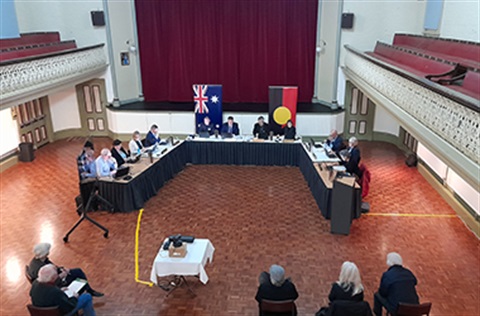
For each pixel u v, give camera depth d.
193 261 5.41
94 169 8.14
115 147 8.93
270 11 12.70
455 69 6.18
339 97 12.92
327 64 12.84
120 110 12.92
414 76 6.02
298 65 13.23
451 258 6.63
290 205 8.56
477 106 4.14
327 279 6.09
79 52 11.26
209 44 13.17
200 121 11.87
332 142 9.72
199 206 8.53
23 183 9.91
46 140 13.19
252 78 13.48
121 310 5.47
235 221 7.88
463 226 7.68
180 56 13.31
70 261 6.59
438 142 5.26
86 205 7.56
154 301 5.65
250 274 6.22
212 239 7.21
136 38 13.33
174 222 7.84
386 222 7.83
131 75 13.60
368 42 12.26
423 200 8.81
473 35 8.06
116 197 8.14
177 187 9.53
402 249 6.90
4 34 10.30
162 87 13.80
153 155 9.44
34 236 7.40
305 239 7.22
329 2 12.26
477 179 4.25
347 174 7.62
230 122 10.98
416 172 10.52
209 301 5.64
